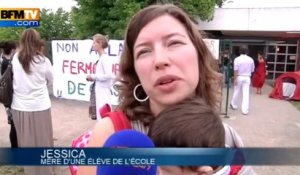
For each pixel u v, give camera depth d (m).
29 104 3.52
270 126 6.96
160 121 0.73
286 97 11.04
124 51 1.00
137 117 0.93
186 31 0.92
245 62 8.25
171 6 0.95
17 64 3.51
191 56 0.86
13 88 3.55
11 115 3.76
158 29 0.87
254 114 8.27
